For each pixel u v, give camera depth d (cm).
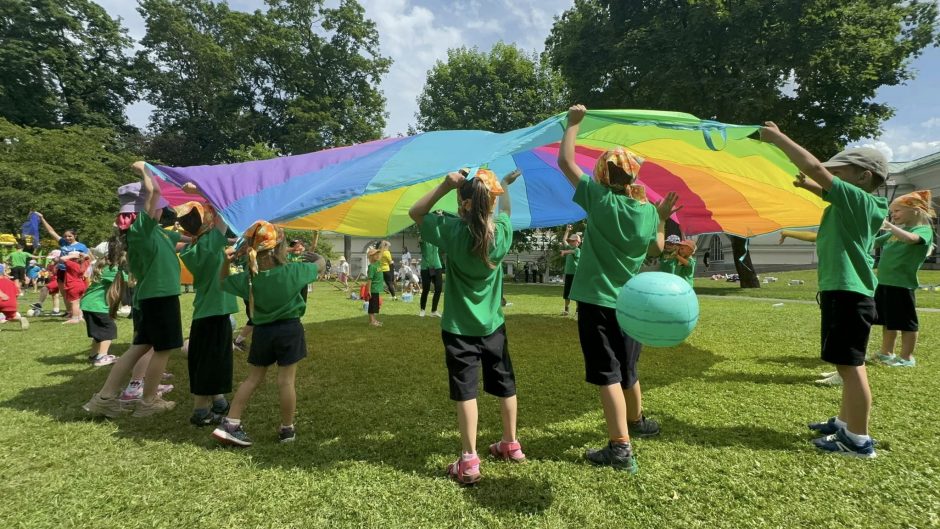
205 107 3275
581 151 576
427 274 917
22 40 2669
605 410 260
